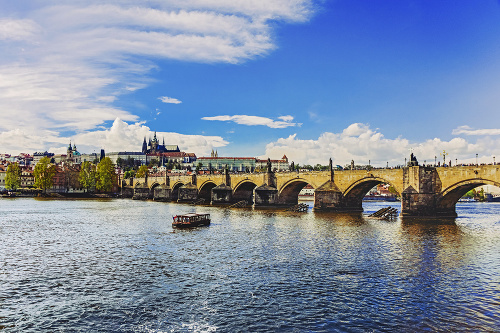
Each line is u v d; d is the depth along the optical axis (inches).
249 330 1307.8
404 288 1718.8
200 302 1542.8
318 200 5142.7
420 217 4301.2
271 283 1779.0
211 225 3831.2
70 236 3090.6
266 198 6023.6
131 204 7386.8
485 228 3639.3
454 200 4453.7
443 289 1707.7
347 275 1915.6
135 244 2741.1
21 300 1562.5
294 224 3892.7
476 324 1354.6
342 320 1385.3
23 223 3924.7
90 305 1510.8
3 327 1322.6
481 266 2101.4
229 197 7101.4
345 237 3036.4
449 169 4119.1
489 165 3713.1
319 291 1672.0
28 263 2151.8
